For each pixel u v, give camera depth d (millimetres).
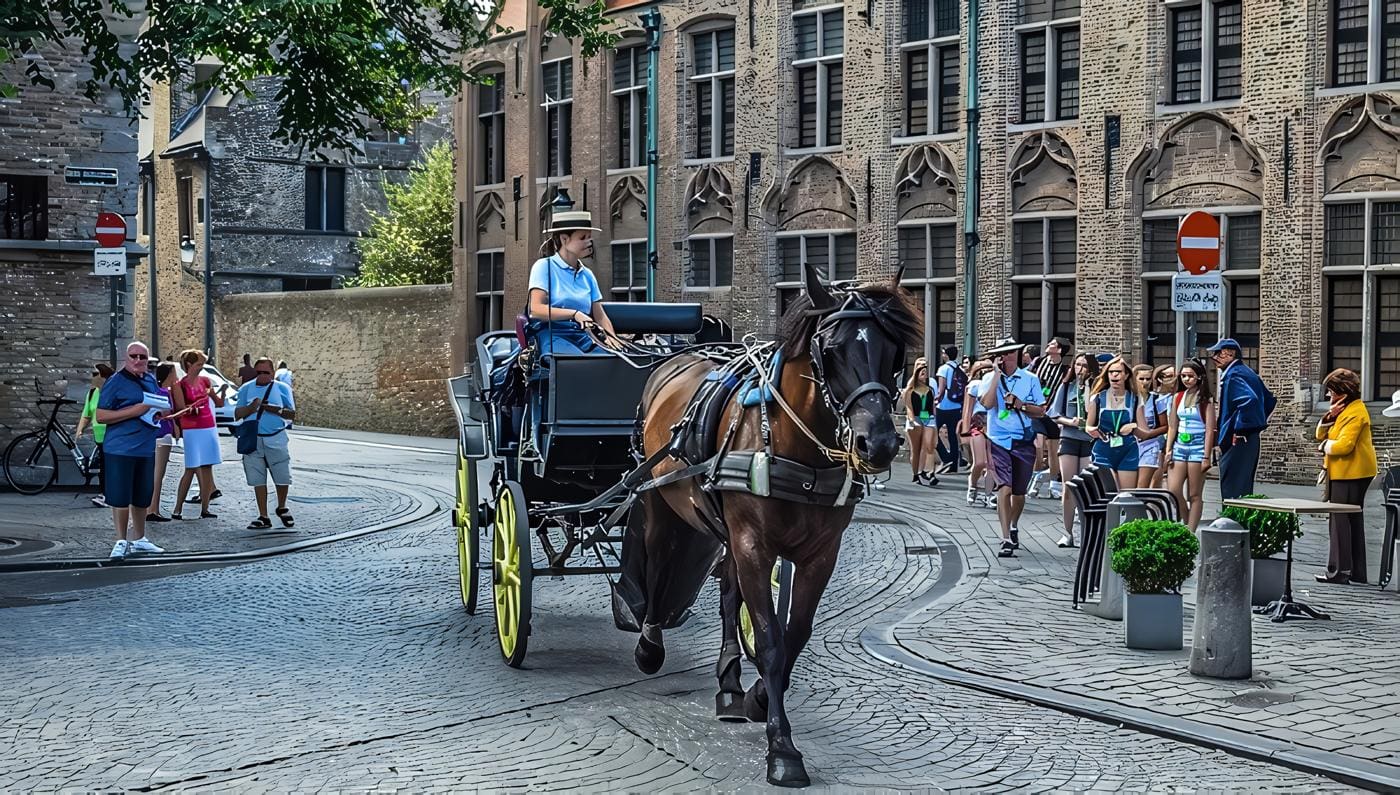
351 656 9023
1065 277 23609
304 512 17594
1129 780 6418
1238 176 21469
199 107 46875
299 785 6297
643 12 29141
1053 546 14125
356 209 48469
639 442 8250
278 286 47344
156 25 16688
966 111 24531
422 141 49469
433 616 10461
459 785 6301
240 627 10047
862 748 6906
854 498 6582
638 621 8531
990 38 24188
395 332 36125
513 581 8680
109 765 6586
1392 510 11453
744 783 6328
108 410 13414
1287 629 9719
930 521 16188
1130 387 14875
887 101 25609
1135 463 14844
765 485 6402
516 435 9641
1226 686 8062
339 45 16375
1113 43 22688
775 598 9438
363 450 29203
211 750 6840
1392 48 20000
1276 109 20922
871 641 9375
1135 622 9117
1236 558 8242
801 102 27219
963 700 7898
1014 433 13492
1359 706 7582
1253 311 21531
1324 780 6438
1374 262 20172
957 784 6332
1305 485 20500
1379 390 20297
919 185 25391
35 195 20234
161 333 50031
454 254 34312
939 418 22438
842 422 6129
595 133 30688
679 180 28906
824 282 6398
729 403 6895
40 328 20234
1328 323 20688
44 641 9516
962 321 24766
